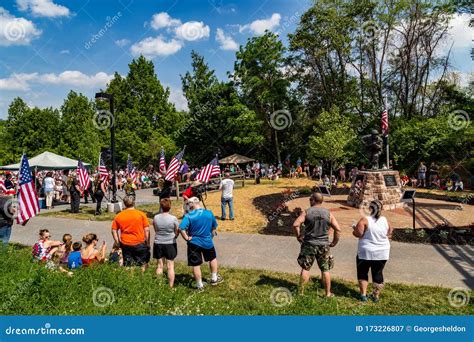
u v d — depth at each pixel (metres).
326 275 5.93
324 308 5.41
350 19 32.41
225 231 11.37
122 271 6.50
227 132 40.38
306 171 35.44
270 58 37.22
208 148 42.59
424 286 6.41
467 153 25.31
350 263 7.86
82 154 40.16
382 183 14.88
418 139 27.36
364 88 34.56
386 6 31.20
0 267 6.61
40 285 5.72
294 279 6.96
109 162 41.84
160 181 19.06
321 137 27.02
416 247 8.88
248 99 40.03
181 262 8.29
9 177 18.75
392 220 12.55
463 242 9.25
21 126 45.31
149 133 42.78
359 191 15.68
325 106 37.22
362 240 5.84
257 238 10.32
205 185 21.03
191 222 6.46
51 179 17.72
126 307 5.29
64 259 7.75
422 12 30.00
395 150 28.73
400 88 32.50
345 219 12.95
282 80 37.72
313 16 33.78
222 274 7.30
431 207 15.24
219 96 40.66
